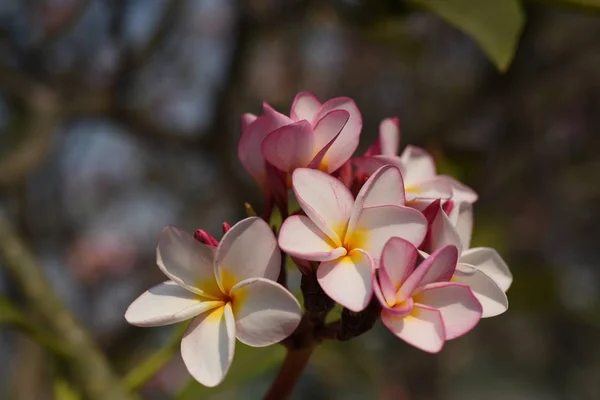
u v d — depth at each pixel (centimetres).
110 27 104
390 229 52
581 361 215
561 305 117
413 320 51
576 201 187
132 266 181
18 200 120
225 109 113
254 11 108
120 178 184
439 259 51
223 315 52
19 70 108
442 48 158
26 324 66
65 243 170
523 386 215
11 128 109
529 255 189
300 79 164
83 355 68
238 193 117
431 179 57
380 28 94
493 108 127
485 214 119
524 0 66
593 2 65
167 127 116
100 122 129
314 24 139
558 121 156
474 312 51
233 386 72
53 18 112
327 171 56
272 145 55
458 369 212
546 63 127
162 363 70
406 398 156
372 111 162
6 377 146
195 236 53
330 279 51
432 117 143
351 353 129
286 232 51
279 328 50
